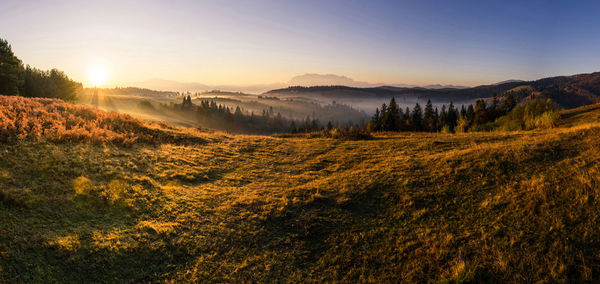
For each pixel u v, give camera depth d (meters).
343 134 28.81
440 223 8.59
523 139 17.23
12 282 5.52
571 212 7.68
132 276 6.45
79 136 13.80
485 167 11.96
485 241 7.36
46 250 6.39
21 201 7.60
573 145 12.51
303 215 9.54
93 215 8.10
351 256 7.54
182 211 9.42
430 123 90.38
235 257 7.44
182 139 20.03
